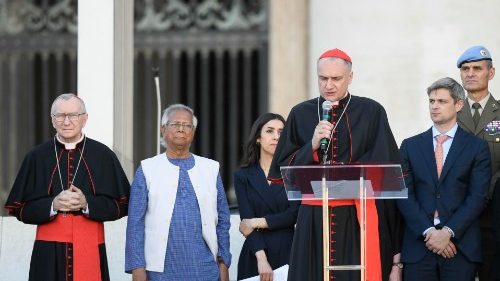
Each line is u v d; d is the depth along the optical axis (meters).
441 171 25.00
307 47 42.44
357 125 23.47
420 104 40.88
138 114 47.50
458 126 25.28
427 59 40.91
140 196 24.69
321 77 23.03
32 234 28.69
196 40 47.47
